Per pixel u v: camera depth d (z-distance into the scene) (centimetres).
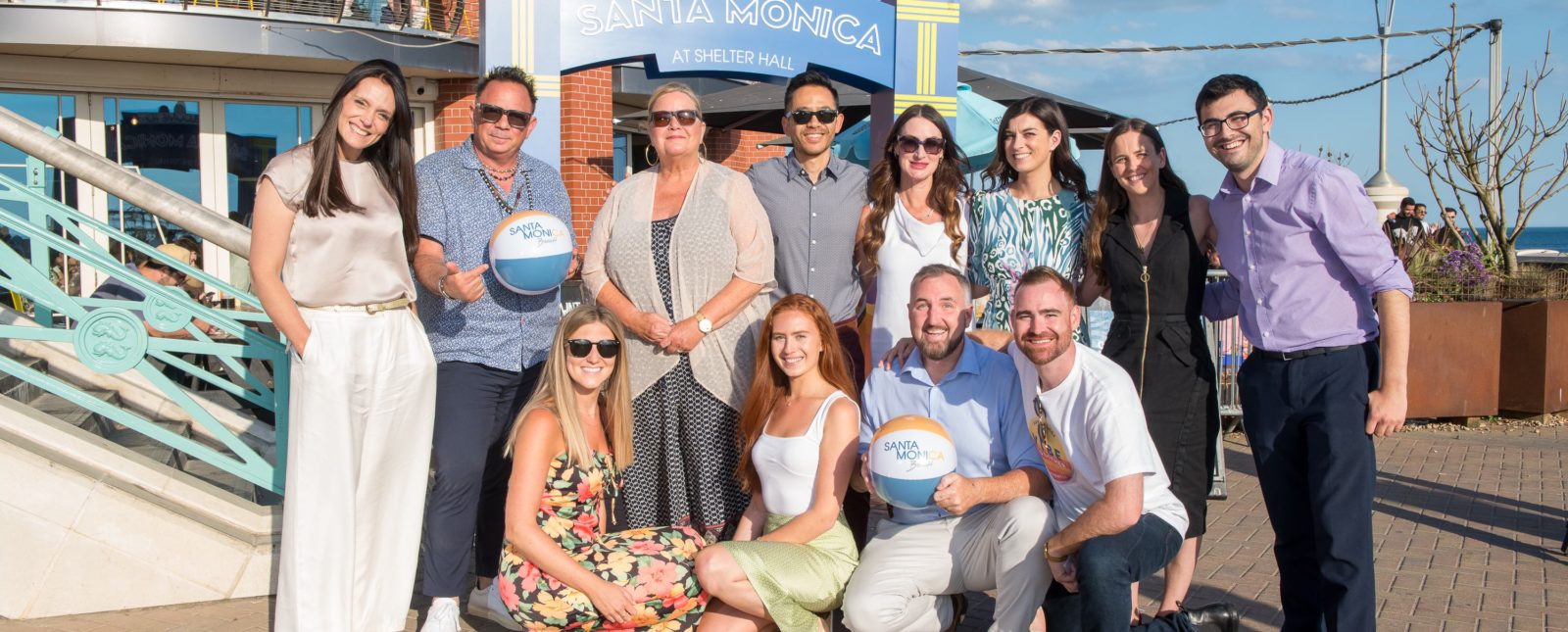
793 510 432
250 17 1046
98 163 486
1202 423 446
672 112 461
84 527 478
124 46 1009
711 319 458
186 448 507
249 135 1200
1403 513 715
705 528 468
